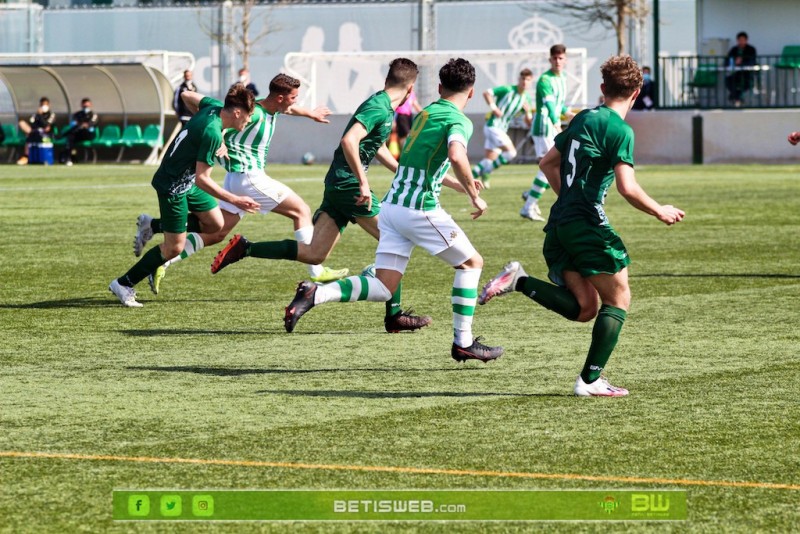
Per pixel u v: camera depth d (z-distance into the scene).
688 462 11.18
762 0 74.62
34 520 9.61
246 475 10.78
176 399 13.75
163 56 74.00
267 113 21.16
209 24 87.19
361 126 16.20
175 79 80.50
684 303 20.72
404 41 84.56
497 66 79.75
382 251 15.51
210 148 18.67
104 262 26.47
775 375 15.02
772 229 33.41
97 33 88.31
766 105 73.31
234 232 33.91
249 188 21.11
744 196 45.12
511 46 83.06
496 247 29.23
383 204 15.58
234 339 17.61
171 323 18.97
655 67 72.38
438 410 13.23
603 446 11.73
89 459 11.28
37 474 10.80
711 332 18.00
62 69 73.88
